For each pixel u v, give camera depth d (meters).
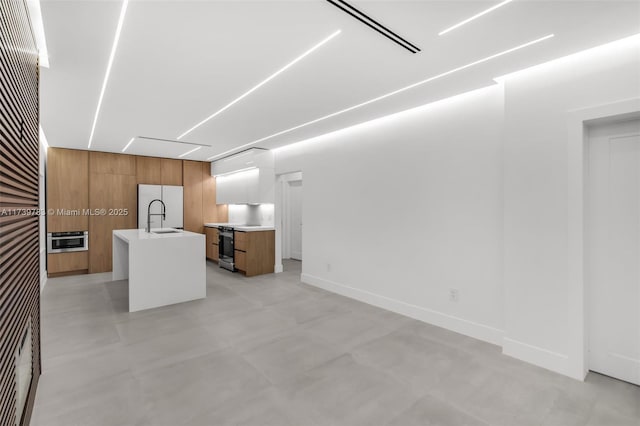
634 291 2.35
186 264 4.37
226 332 3.29
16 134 1.50
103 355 2.76
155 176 6.98
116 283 5.35
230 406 2.07
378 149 4.14
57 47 2.26
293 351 2.86
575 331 2.42
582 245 2.40
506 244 2.80
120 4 1.78
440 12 1.85
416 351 2.87
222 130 4.65
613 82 2.26
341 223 4.71
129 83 2.91
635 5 1.77
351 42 2.20
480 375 2.46
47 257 5.74
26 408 1.81
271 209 6.50
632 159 2.35
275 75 2.74
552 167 2.54
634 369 2.34
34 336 2.15
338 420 1.94
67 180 5.94
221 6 1.80
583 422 1.93
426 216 3.61
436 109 3.49
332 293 4.77
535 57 2.45
